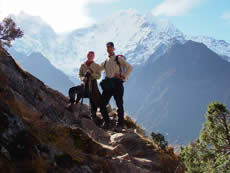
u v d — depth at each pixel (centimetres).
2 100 443
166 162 795
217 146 1588
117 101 962
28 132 440
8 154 372
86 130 853
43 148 448
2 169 348
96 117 1026
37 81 939
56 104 883
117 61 951
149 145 848
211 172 1462
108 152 664
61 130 571
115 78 948
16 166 370
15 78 766
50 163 431
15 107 509
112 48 962
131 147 823
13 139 395
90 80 968
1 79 543
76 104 974
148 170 670
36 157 405
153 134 928
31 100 768
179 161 880
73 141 579
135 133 944
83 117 965
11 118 416
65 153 484
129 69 949
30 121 500
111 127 1020
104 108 988
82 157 529
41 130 504
